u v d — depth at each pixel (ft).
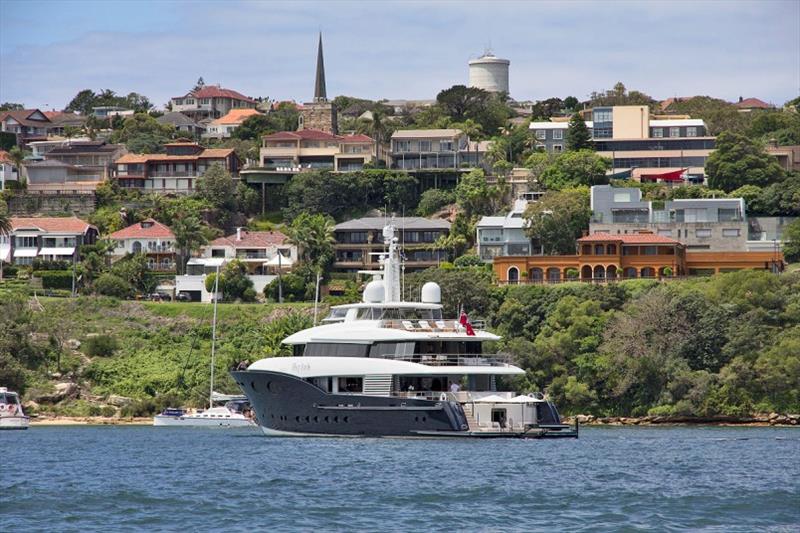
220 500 383.45
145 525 344.08
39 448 595.06
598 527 339.57
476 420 552.82
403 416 541.75
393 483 414.00
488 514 357.61
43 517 357.61
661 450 549.95
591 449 540.52
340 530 334.85
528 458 488.02
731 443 606.14
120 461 510.99
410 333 556.92
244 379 573.33
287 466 461.78
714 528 339.98
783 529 339.16
